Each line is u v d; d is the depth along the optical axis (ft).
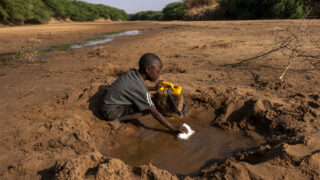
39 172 6.30
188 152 8.16
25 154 7.17
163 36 38.91
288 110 9.18
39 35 50.11
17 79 15.62
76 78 15.19
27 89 13.25
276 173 5.80
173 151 8.25
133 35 47.98
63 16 141.28
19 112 10.04
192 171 7.11
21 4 91.40
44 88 13.28
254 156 7.11
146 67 8.78
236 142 8.67
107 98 9.31
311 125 8.11
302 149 6.50
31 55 24.71
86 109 10.40
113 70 17.21
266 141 8.27
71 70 17.88
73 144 7.80
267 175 5.78
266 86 11.87
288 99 10.29
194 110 11.07
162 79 14.07
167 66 17.43
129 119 10.07
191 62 18.60
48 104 10.72
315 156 6.02
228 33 37.37
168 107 10.16
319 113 8.66
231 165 6.09
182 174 6.98
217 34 36.96
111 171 5.79
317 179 5.56
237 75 14.34
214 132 9.48
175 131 9.22
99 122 9.87
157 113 9.14
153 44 30.14
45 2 122.83
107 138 9.20
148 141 8.95
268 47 22.08
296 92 11.03
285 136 8.05
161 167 7.38
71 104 10.62
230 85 12.61
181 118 10.70
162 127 10.00
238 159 7.22
